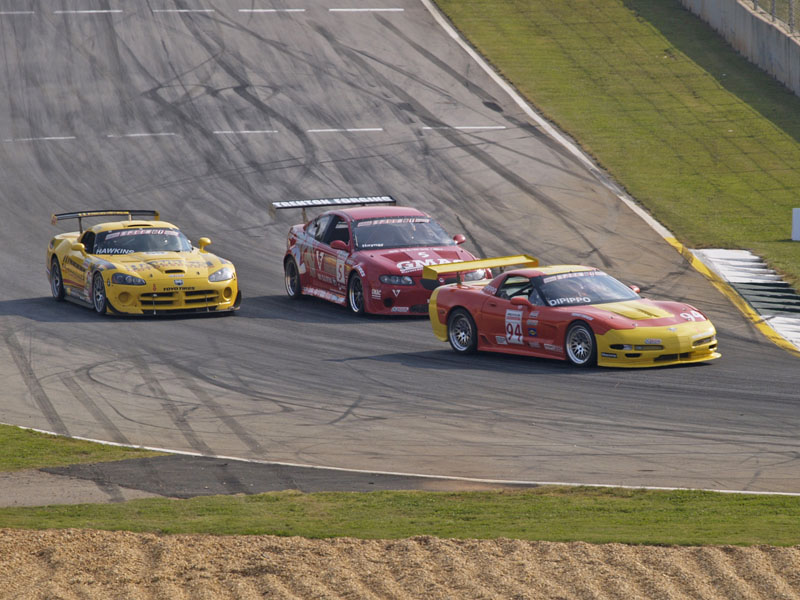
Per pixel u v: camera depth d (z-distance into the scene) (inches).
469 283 2378.2
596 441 1572.3
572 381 1955.0
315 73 5305.1
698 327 2073.1
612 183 4099.4
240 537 1112.2
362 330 2522.1
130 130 4648.1
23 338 2411.4
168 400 1887.3
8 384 2012.8
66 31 5782.5
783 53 5334.6
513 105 5017.2
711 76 5472.4
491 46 5812.0
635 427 1642.5
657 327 2041.1
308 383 2000.5
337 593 956.6
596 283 2220.7
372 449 1568.7
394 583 975.0
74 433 1686.8
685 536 1080.2
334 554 1053.8
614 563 1007.0
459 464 1477.6
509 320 2174.0
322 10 6210.6
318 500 1295.5
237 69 5339.6
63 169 4244.6
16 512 1248.2
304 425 1713.8
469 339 2250.2
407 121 4763.8
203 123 4717.0
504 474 1421.0
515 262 2390.5
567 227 3590.1
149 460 1520.7
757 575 964.6
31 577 1011.3
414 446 1577.3
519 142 4559.5
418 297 2642.7
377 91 5113.2
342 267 2751.0
